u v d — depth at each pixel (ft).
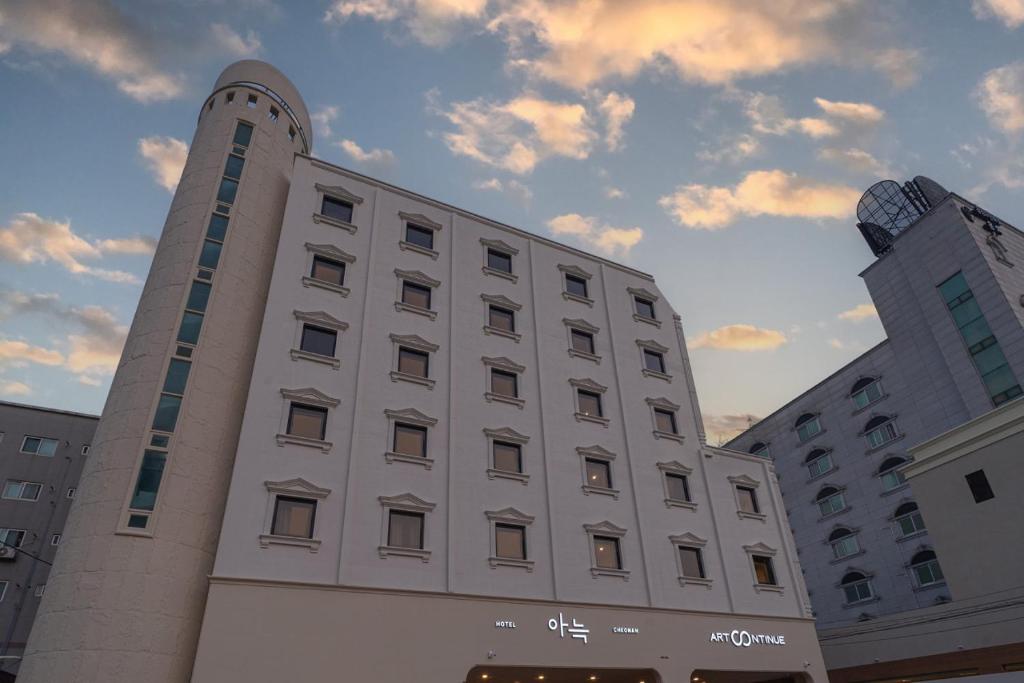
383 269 110.42
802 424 207.51
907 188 195.62
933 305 170.60
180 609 75.10
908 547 167.84
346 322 101.60
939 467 124.47
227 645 71.82
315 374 94.79
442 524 91.71
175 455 81.61
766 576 117.60
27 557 130.21
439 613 84.74
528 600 91.66
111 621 69.97
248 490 82.07
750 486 126.31
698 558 111.75
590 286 133.80
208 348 90.89
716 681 112.78
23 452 139.74
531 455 105.50
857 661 129.08
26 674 68.69
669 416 126.93
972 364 158.81
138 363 86.99
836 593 182.60
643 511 110.22
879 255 195.42
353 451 90.63
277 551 79.71
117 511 75.92
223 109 115.14
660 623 100.07
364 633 79.00
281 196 114.42
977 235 166.20
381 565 84.53
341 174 117.70
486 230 127.34
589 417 115.44
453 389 104.17
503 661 85.76
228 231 101.40
